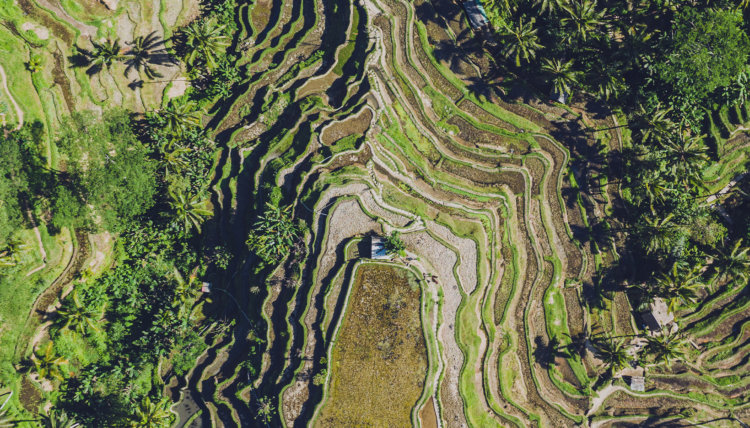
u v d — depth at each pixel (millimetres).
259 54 48031
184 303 45875
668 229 44812
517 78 47781
